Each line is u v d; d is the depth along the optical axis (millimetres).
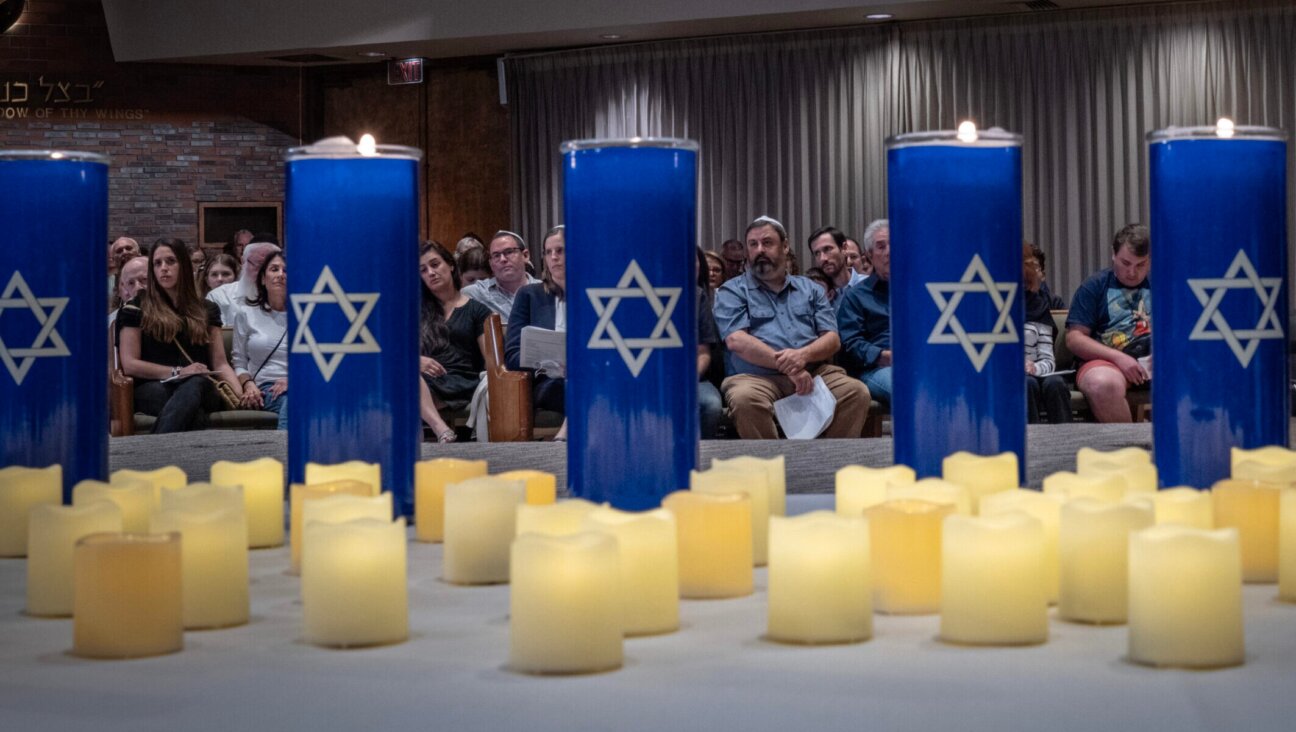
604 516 784
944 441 1095
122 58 10555
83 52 10781
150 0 10430
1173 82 8883
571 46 10273
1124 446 1612
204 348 5383
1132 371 4762
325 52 10328
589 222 1074
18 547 1109
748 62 9781
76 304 1178
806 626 740
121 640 726
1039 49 9125
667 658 705
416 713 586
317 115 11195
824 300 4977
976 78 9250
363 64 11016
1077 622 798
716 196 9914
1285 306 1128
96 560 728
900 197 1109
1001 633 729
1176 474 1129
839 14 9133
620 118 10133
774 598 752
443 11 9805
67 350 1174
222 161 11047
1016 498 853
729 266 8383
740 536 892
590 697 614
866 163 9547
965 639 733
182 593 754
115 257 7461
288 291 1157
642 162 1067
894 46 9398
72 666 706
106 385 1210
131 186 10906
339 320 1131
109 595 726
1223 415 1110
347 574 747
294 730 558
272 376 5500
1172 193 1120
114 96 10844
